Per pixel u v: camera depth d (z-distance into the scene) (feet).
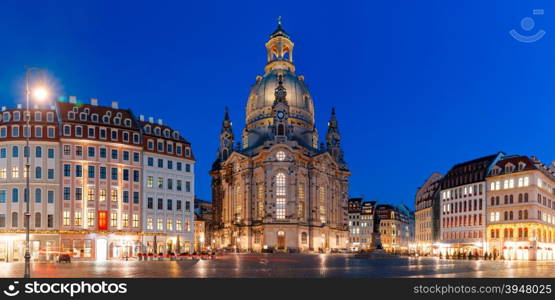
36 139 311.88
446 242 494.59
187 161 373.61
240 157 536.42
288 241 492.54
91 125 328.90
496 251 406.82
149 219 344.08
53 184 311.47
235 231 526.16
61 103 334.24
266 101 586.86
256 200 517.96
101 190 325.21
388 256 362.53
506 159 436.76
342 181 588.50
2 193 304.91
